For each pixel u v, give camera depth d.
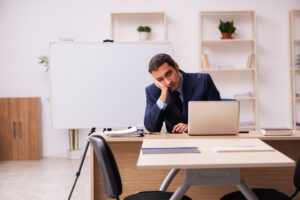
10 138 5.68
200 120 2.45
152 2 5.82
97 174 2.79
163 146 2.12
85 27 5.85
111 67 3.62
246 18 5.83
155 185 2.79
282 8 5.83
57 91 3.58
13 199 3.58
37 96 5.89
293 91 5.84
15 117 5.68
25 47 5.86
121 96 3.62
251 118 5.86
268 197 1.97
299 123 5.66
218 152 1.93
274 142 2.76
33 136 5.70
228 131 2.50
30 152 5.69
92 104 3.60
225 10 5.63
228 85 5.87
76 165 5.21
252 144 2.16
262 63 5.87
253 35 5.71
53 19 5.85
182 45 5.84
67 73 3.58
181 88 3.02
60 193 3.77
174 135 2.60
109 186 1.74
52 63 3.58
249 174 2.77
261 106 5.89
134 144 2.79
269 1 5.82
